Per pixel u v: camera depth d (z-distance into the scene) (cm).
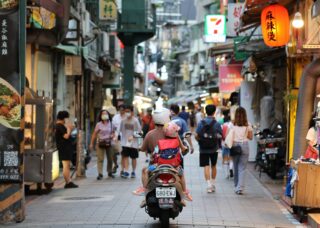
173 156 1828
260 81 4200
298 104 2239
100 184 2995
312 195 1917
